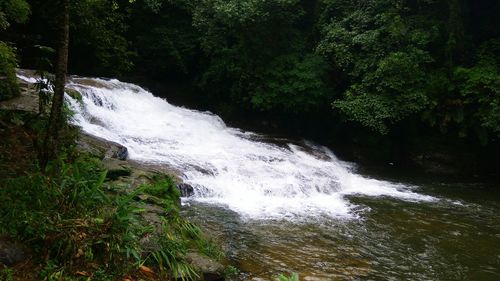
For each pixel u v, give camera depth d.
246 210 10.59
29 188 5.74
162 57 22.06
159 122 15.94
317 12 20.56
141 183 8.62
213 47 19.89
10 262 4.74
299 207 11.41
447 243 9.56
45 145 6.84
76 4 15.85
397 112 16.08
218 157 13.45
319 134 19.95
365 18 18.08
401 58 15.99
